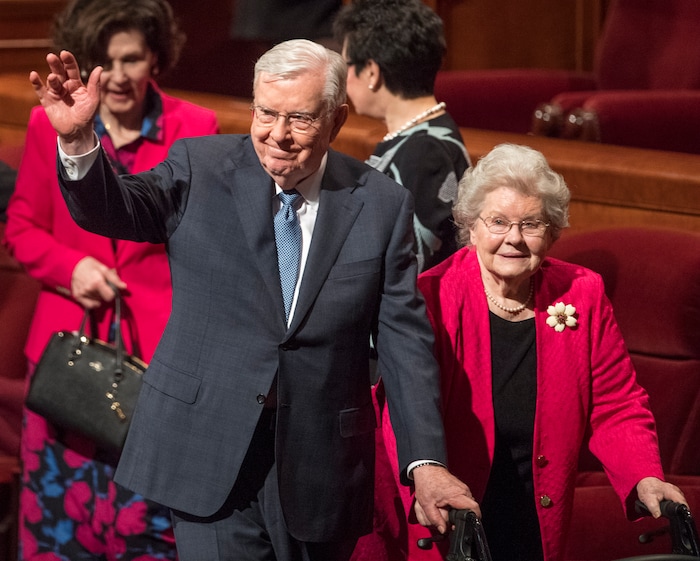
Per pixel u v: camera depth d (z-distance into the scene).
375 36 12.30
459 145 12.20
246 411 9.59
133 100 12.62
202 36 31.03
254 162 9.73
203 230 9.57
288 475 9.73
